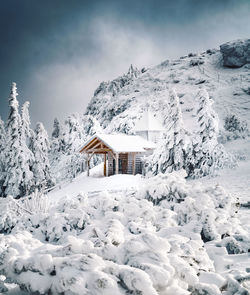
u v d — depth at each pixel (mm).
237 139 42906
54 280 2674
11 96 30812
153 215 6016
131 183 24828
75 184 27328
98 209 6543
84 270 2631
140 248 3148
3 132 42469
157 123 37844
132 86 131625
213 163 25078
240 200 11320
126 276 2527
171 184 7680
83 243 3283
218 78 105375
